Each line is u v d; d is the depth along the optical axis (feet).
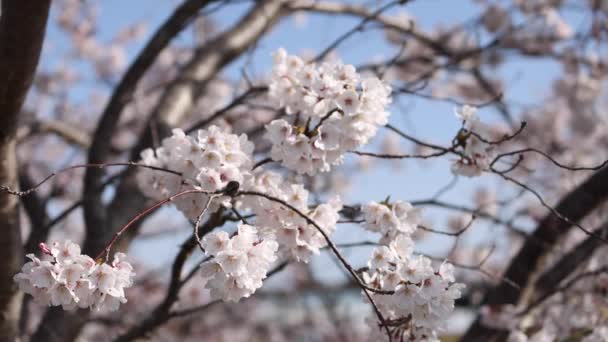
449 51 19.19
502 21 20.59
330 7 18.75
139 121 22.02
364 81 8.48
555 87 23.70
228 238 7.52
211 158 8.49
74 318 12.96
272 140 8.62
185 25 15.16
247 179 8.86
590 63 21.57
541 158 23.08
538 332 14.75
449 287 8.22
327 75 8.75
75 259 7.34
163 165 9.55
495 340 14.67
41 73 27.30
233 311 30.89
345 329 31.71
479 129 9.48
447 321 8.45
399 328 8.55
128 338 12.00
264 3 17.97
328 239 7.96
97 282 7.38
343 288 28.48
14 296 10.68
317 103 8.59
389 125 9.67
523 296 14.66
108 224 14.02
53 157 26.84
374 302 8.33
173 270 10.64
